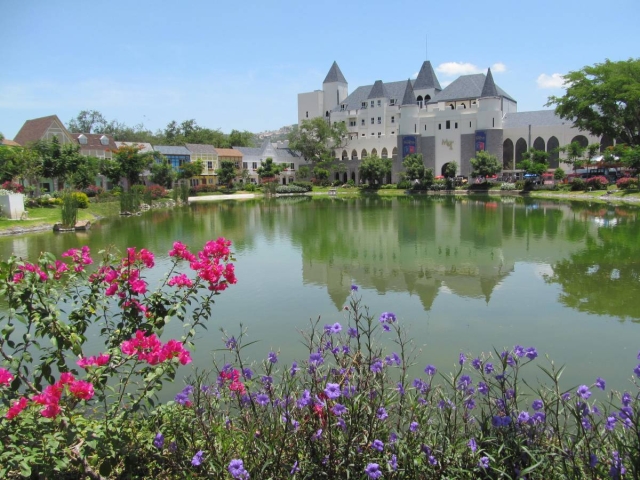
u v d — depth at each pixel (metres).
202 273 5.17
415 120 82.75
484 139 77.12
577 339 9.92
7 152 46.75
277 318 11.58
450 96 84.31
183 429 4.54
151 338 4.16
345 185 88.06
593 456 3.62
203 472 4.15
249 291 14.28
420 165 75.31
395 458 3.85
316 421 3.99
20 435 3.78
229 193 82.94
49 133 67.00
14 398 4.26
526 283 14.87
